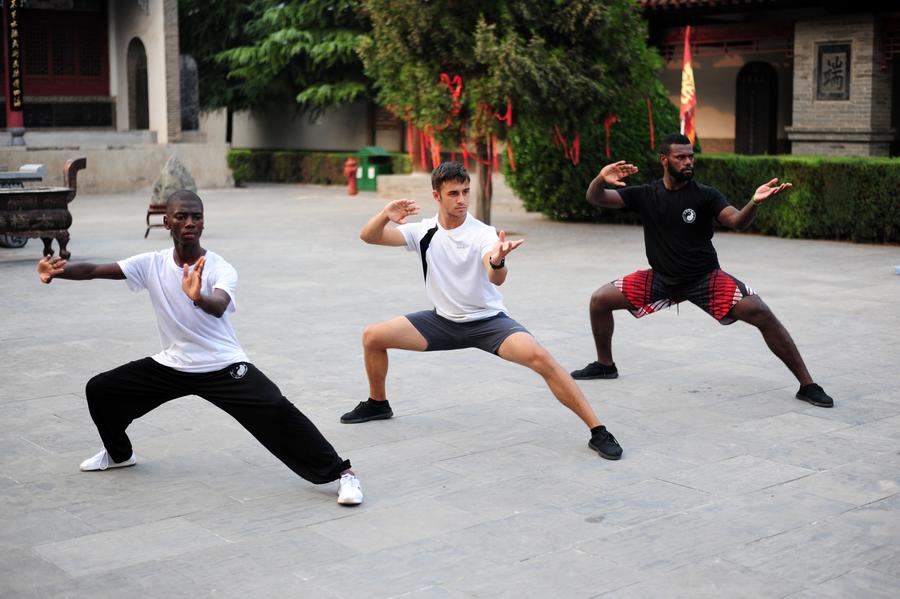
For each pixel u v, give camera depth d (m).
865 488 4.98
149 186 28.20
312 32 29.58
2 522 4.60
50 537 4.42
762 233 16.83
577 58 15.30
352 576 4.00
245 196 26.33
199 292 4.44
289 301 10.55
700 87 23.72
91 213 21.53
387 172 28.52
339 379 7.29
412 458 5.52
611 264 13.26
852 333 8.77
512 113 15.82
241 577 3.99
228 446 5.76
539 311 9.89
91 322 9.47
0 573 4.04
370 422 6.21
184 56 29.61
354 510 4.74
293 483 5.14
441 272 5.69
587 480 5.13
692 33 22.36
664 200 6.75
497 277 5.34
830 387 6.98
